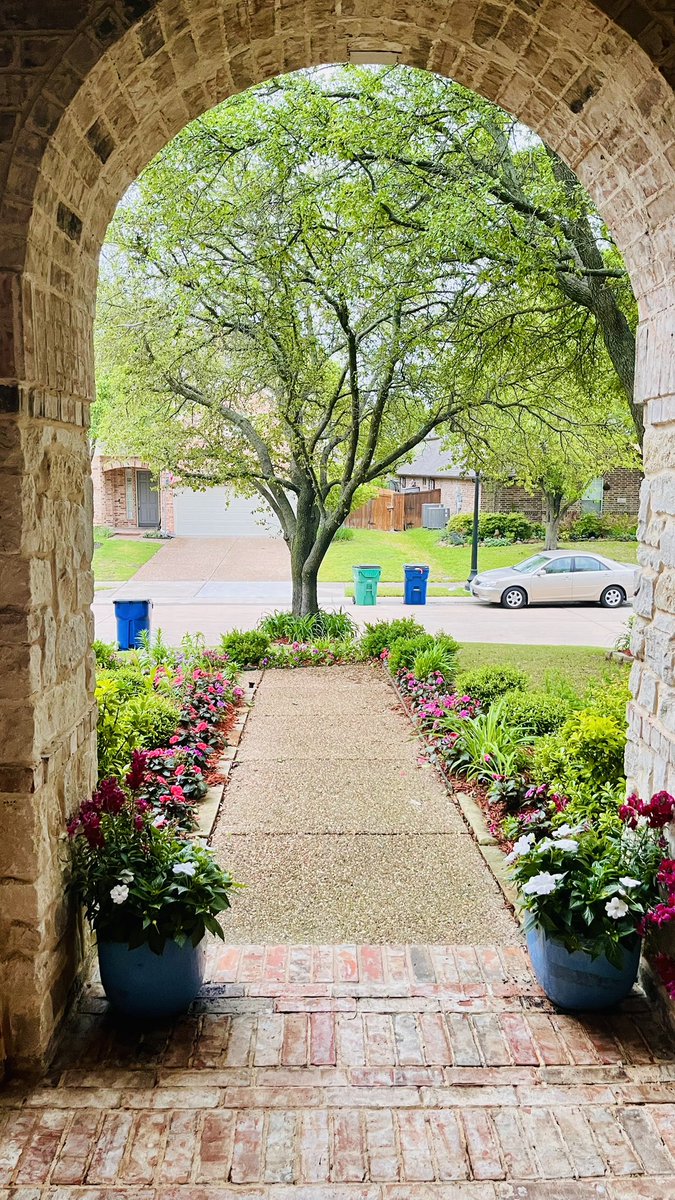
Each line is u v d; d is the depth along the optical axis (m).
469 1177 2.38
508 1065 2.83
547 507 21.12
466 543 24.27
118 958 2.92
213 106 3.29
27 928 2.70
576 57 2.78
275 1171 2.39
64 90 2.44
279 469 12.12
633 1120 2.59
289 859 4.65
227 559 21.95
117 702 5.11
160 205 8.69
